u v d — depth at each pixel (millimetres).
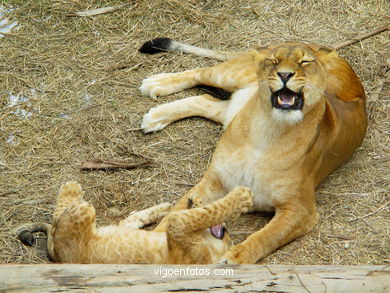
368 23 12289
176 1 12625
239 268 6402
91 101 10539
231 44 11883
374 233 8352
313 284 6234
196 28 12211
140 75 11109
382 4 12680
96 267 6277
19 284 6102
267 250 7906
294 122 7965
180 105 10156
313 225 8406
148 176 9281
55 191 8922
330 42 11883
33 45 11555
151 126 9969
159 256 7441
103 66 11203
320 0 12703
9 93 10594
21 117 10164
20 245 8016
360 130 9359
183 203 8352
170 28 12148
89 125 10031
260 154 8320
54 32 11859
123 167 9359
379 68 11336
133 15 12312
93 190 9016
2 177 9117
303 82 7820
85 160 9492
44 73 11008
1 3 12375
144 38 11891
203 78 10633
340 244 8203
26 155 9523
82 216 7383
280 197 8305
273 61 7953
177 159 9586
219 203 7543
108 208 8789
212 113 10211
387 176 9242
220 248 7754
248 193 7836
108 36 11859
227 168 8531
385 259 7965
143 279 6148
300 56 7891
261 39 11977
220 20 12359
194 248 7312
